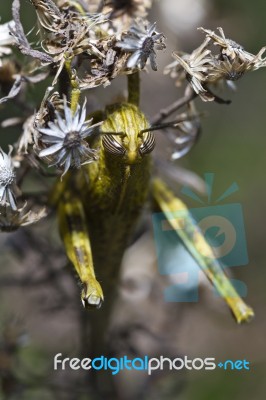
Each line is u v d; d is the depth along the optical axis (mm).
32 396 575
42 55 457
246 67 458
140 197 469
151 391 556
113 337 536
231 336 783
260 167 871
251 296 823
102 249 482
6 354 537
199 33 606
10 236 543
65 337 654
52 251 532
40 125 456
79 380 542
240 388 779
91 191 470
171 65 469
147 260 561
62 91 464
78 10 467
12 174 466
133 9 472
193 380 770
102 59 454
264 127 884
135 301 562
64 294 530
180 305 564
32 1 459
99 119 460
